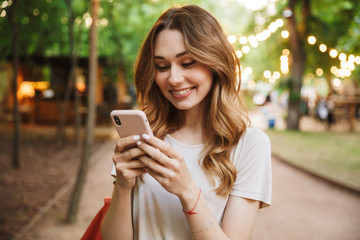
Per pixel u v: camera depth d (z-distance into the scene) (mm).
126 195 1063
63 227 4301
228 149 1168
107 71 10641
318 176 7211
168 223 1156
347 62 5965
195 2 8930
